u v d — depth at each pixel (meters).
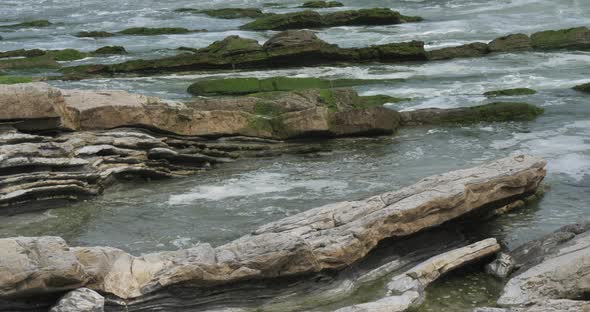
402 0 86.00
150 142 26.27
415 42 52.09
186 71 49.22
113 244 19.95
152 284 15.77
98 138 25.23
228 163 28.22
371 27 67.69
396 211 18.78
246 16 78.50
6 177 22.09
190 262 16.06
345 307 16.05
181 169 26.78
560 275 17.14
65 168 23.58
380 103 37.75
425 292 17.45
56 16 82.00
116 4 92.19
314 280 17.41
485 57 52.53
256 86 41.00
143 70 48.41
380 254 19.02
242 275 16.34
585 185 25.42
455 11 76.06
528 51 54.03
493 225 22.00
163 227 21.27
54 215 22.27
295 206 22.94
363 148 30.23
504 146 30.28
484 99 38.84
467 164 27.61
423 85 43.16
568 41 54.81
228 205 23.19
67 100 26.48
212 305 16.41
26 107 24.03
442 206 19.56
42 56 51.56
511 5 76.50
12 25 72.81
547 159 28.36
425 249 19.81
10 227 21.19
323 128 30.61
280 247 16.66
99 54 55.47
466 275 18.53
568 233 19.81
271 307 16.59
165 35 65.56
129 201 23.66
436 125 34.00
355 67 50.19
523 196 22.27
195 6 89.88
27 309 15.06
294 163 28.22
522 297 16.78
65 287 14.98
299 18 67.62
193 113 28.55
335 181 25.56
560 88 41.28
